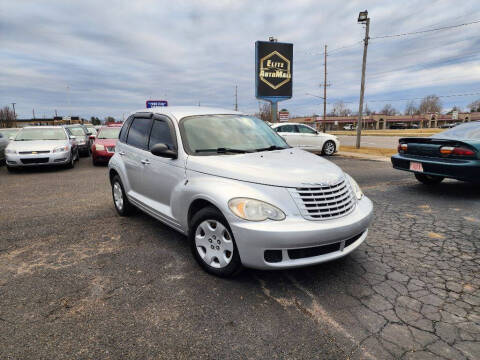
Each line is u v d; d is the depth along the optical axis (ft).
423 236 13.33
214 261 9.97
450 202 18.69
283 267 8.58
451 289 9.22
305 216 8.75
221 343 7.00
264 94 74.02
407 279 9.79
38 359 6.50
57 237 13.44
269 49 73.10
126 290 9.17
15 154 32.30
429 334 7.29
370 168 33.47
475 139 18.58
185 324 7.64
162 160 12.03
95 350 6.77
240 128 13.03
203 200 10.09
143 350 6.79
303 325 7.61
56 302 8.55
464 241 12.76
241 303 8.52
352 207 9.83
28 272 10.29
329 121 312.09
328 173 9.81
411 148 20.67
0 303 8.49
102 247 12.34
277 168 9.69
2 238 13.35
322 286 9.39
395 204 18.38
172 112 12.87
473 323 7.68
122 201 16.05
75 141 42.45
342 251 9.29
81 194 22.00
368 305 8.43
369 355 6.63
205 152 11.19
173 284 9.50
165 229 14.42
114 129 42.34
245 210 8.68
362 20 56.65
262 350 6.79
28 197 21.11
